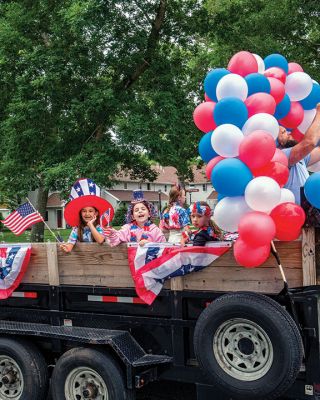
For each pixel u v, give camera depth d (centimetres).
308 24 1633
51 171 1303
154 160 1388
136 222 523
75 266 480
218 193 418
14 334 481
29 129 1416
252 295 371
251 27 1623
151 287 432
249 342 371
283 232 371
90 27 1280
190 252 416
